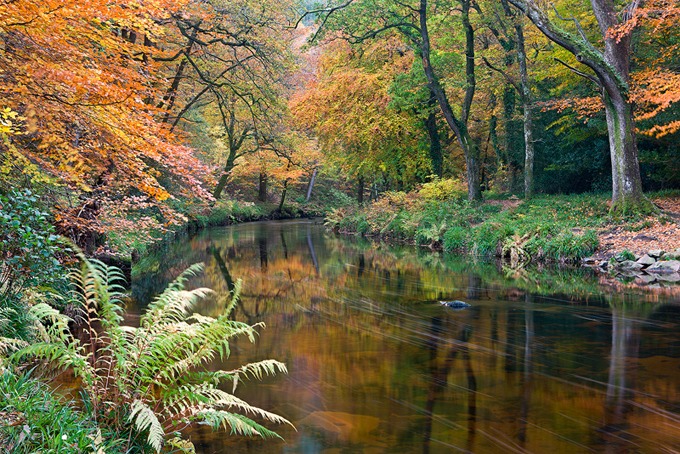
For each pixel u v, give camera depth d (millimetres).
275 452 5027
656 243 17031
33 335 6059
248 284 15352
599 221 19594
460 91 30312
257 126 22828
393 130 29047
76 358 4426
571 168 27984
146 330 4586
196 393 4516
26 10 5910
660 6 17594
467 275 16453
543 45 27203
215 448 5105
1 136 6887
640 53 22500
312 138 44750
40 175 7871
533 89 29875
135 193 15016
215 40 18938
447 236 22578
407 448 5148
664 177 25062
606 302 12172
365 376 7254
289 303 12594
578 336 9344
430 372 7453
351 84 28750
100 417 4367
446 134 33938
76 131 8336
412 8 25656
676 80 17344
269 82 20453
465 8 25672
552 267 17422
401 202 30016
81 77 6402
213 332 4602
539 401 6387
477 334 9523
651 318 10578
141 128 7441
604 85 19047
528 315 10984
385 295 13508
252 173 45719
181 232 30766
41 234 6516
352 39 29625
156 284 14617
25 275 6426
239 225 39781
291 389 6734
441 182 27750
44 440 3582
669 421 5801
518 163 31969
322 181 58156
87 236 11219
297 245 25875
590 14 23609
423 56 25719
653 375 7312
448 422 5770
